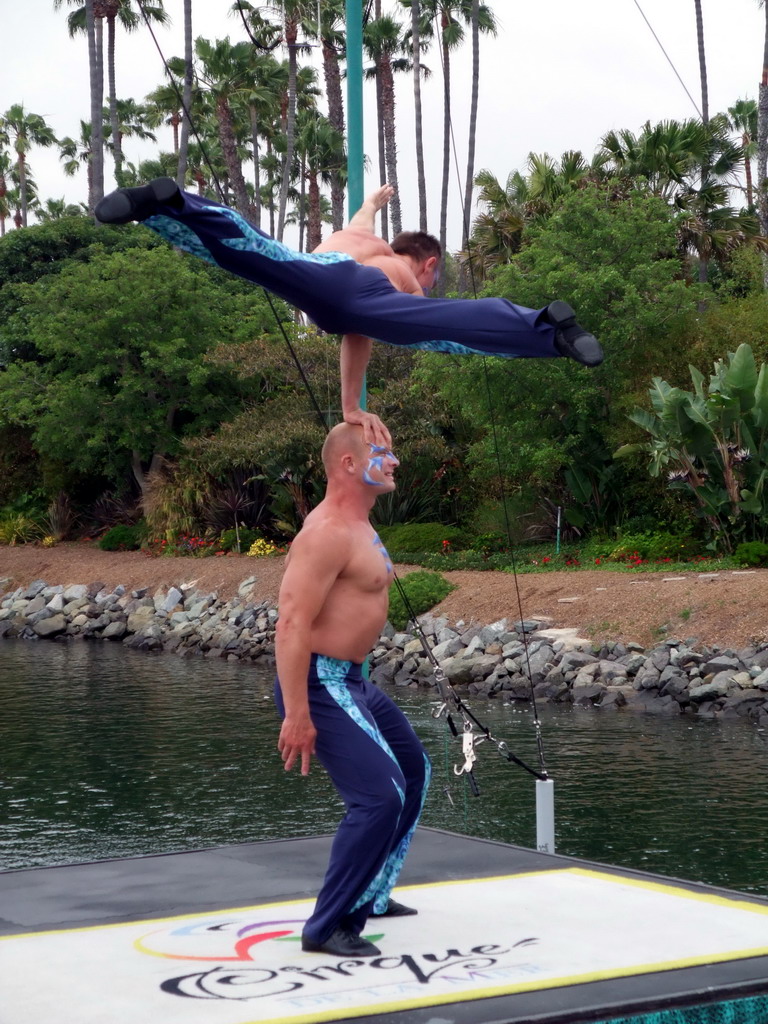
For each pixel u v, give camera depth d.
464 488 31.86
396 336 4.08
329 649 4.73
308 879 5.73
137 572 34.19
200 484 35.47
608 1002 3.85
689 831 10.62
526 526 29.66
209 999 3.95
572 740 15.77
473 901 5.21
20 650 29.17
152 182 3.73
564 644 21.08
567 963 4.28
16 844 10.62
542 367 26.47
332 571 4.68
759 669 18.52
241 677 23.31
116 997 3.98
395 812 4.55
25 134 84.06
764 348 27.00
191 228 3.88
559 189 36.41
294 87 52.91
